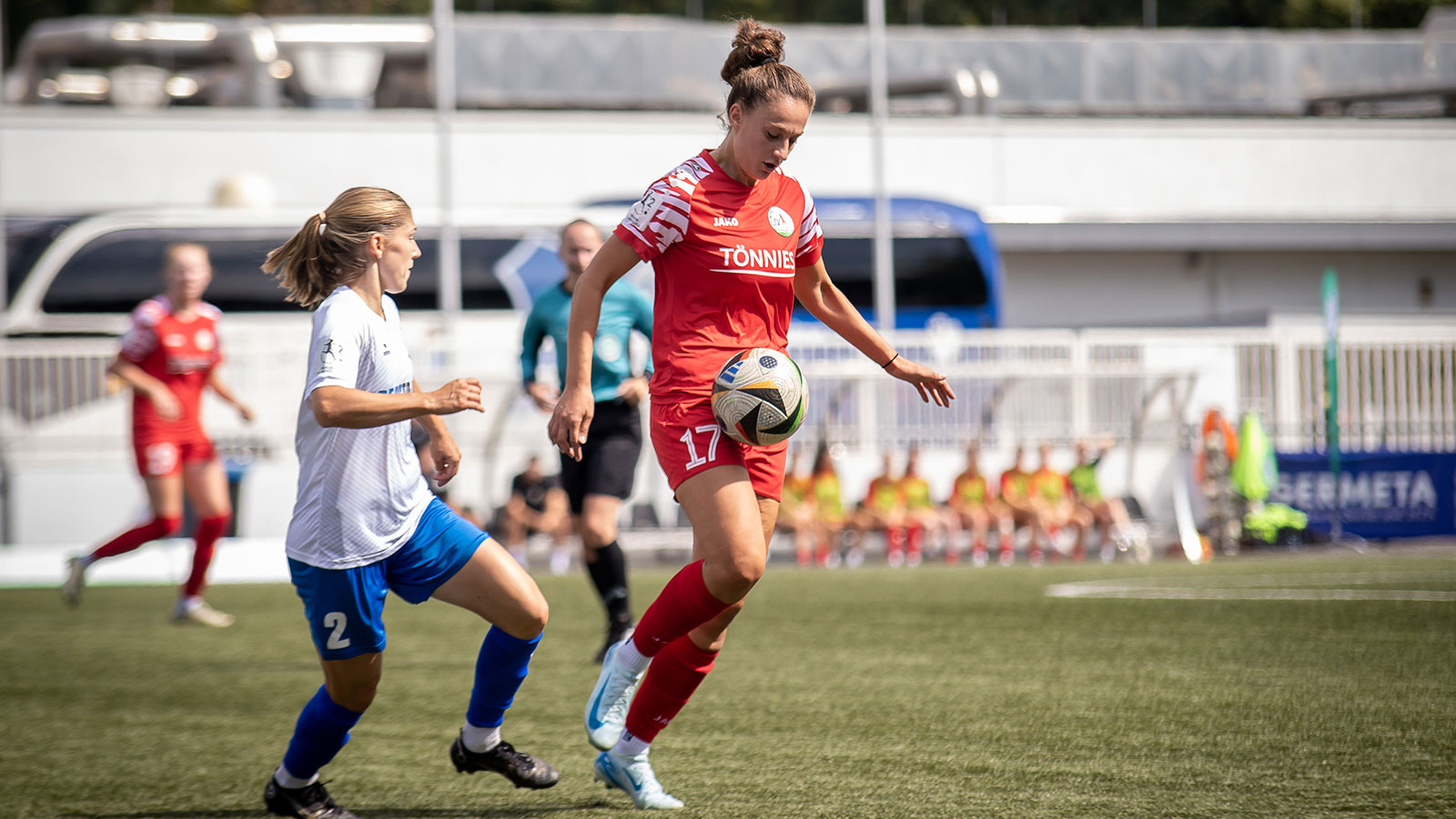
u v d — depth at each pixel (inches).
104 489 1520.7
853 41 2674.7
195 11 3595.0
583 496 708.7
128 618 991.6
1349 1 3575.3
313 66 2497.5
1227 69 2844.5
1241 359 1798.7
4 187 2402.8
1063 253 2974.9
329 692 377.1
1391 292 3053.6
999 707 550.0
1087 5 3592.5
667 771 440.8
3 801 419.5
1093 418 1754.4
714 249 386.6
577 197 2524.6
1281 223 2827.3
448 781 437.1
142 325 924.0
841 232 2439.7
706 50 2610.7
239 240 2114.9
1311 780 413.7
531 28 2529.5
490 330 1943.9
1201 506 1716.3
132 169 2431.1
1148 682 606.5
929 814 378.0
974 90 2721.5
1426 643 731.4
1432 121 2849.4
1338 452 1681.8
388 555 366.9
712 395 383.2
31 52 2539.4
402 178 2486.5
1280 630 799.1
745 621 896.3
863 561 1631.4
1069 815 374.0
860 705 559.8
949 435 1734.7
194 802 418.0
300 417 366.0
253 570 1413.6
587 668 695.1
